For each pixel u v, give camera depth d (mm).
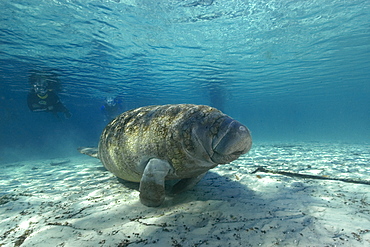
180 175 1685
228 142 1366
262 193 1822
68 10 4664
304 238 1146
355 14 5691
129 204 1670
